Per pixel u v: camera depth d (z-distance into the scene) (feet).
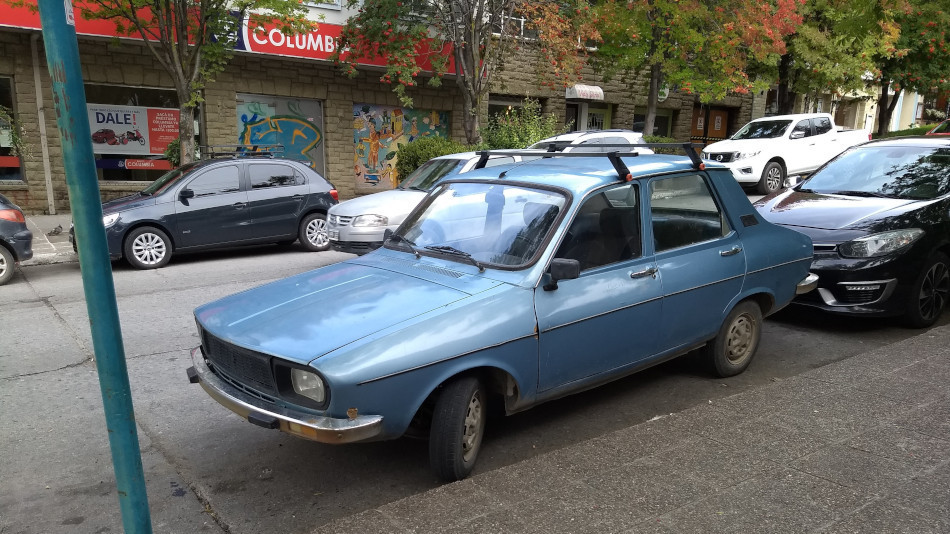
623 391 16.42
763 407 13.71
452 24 49.73
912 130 69.10
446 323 11.25
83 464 12.94
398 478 12.34
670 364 18.26
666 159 15.97
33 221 44.32
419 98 60.80
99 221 6.59
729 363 16.96
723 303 15.92
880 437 12.21
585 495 10.39
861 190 23.47
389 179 61.36
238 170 35.53
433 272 13.16
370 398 10.28
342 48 52.08
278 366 10.62
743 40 52.90
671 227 15.07
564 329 12.69
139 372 17.92
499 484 10.80
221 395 11.44
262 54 49.39
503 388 12.34
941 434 12.31
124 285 28.86
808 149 56.13
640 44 56.59
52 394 16.47
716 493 10.36
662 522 9.58
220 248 35.01
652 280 14.25
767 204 24.04
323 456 13.21
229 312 12.42
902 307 20.27
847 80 65.31
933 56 67.41
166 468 12.75
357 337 10.71
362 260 14.73
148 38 42.39
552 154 15.34
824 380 15.19
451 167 32.17
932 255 20.49
